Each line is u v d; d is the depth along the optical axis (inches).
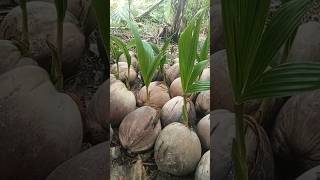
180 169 39.5
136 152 39.6
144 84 40.4
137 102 40.3
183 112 40.2
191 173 39.9
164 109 40.4
